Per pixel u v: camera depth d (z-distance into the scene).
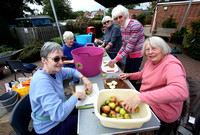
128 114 0.94
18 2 10.48
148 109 0.83
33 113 1.04
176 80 0.82
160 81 1.04
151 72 1.13
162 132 1.15
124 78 1.47
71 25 8.22
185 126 1.14
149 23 21.34
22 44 7.38
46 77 0.96
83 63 1.44
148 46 1.06
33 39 6.14
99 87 1.33
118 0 3.73
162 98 0.79
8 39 6.71
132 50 1.91
